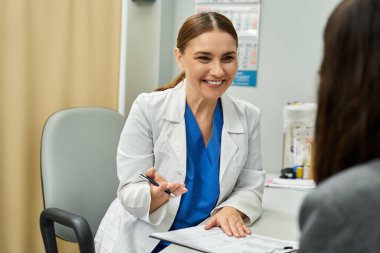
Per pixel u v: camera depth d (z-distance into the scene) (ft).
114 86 6.99
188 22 4.28
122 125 5.81
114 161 5.58
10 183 5.94
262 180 4.75
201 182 4.38
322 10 7.04
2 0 5.70
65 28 6.30
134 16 7.34
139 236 4.18
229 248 3.18
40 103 6.17
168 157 4.38
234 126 4.58
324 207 1.51
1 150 5.87
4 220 5.96
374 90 1.57
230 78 4.24
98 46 6.73
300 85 7.25
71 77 6.47
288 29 7.22
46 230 4.54
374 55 1.58
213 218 3.91
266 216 4.43
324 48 1.75
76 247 6.80
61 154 5.06
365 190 1.48
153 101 4.46
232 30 4.19
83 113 5.49
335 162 1.71
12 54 5.82
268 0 7.27
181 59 4.43
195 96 4.40
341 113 1.66
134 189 4.06
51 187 4.86
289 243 3.34
